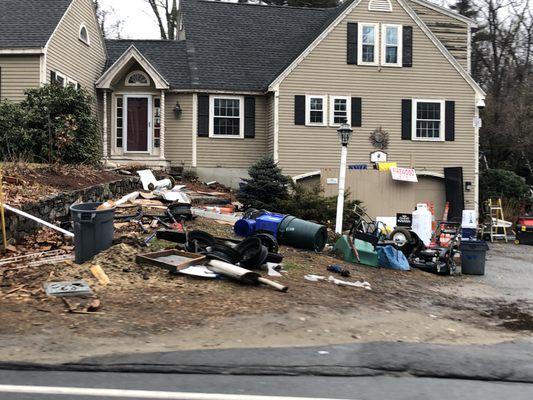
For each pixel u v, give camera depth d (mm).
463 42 24594
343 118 21344
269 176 17312
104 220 8438
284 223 12023
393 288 9781
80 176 13664
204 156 21859
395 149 21703
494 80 35375
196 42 23562
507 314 8648
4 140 14602
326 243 12711
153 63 21859
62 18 18203
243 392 4547
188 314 6664
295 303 7492
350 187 20562
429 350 5961
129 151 21484
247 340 5977
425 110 21891
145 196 15133
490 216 22625
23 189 10500
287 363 5281
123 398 4344
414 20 21703
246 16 25344
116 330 5992
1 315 6223
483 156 30094
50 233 9898
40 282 7371
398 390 4754
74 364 5004
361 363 5395
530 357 5922
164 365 5055
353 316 7297
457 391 4797
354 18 21375
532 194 28031
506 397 4680
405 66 21688
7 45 16781
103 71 22500
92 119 16719
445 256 12500
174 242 9930
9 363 4965
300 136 21125
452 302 9281
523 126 28094
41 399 4277
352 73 21391
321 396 4516
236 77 22312
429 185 22016
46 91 15523
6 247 8664
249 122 22156
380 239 13211
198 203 17094
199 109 21828
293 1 34656
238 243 9789
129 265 8141
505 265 14812
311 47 21062
